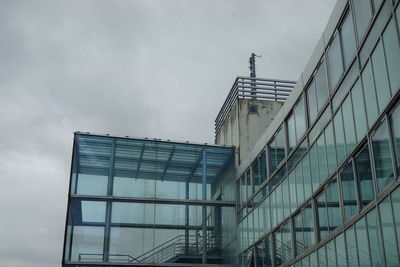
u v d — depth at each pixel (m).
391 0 15.60
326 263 20.92
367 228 17.23
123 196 33.56
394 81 15.38
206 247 33.44
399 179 14.99
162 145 35.59
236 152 36.25
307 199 23.27
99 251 31.97
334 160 20.39
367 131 17.31
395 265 15.24
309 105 23.66
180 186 34.66
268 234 28.44
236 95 37.97
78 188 33.19
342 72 19.73
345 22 19.56
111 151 34.62
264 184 29.59
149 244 32.78
